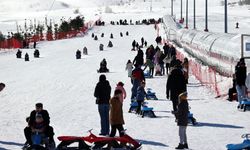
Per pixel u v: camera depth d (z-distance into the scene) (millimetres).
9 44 88438
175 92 19000
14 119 21078
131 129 17922
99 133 17219
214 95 27188
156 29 109812
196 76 35875
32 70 47875
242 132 16969
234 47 28188
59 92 30688
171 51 37125
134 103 22078
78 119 20453
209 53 36469
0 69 50500
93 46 82438
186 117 14398
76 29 119812
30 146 14219
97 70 43125
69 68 48250
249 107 21766
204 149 14398
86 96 28500
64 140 14297
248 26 117062
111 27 123500
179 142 15461
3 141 16250
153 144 15297
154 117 20609
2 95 29859
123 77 38312
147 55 36844
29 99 27781
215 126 18188
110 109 15828
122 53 66438
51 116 21359
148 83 33594
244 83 21922
